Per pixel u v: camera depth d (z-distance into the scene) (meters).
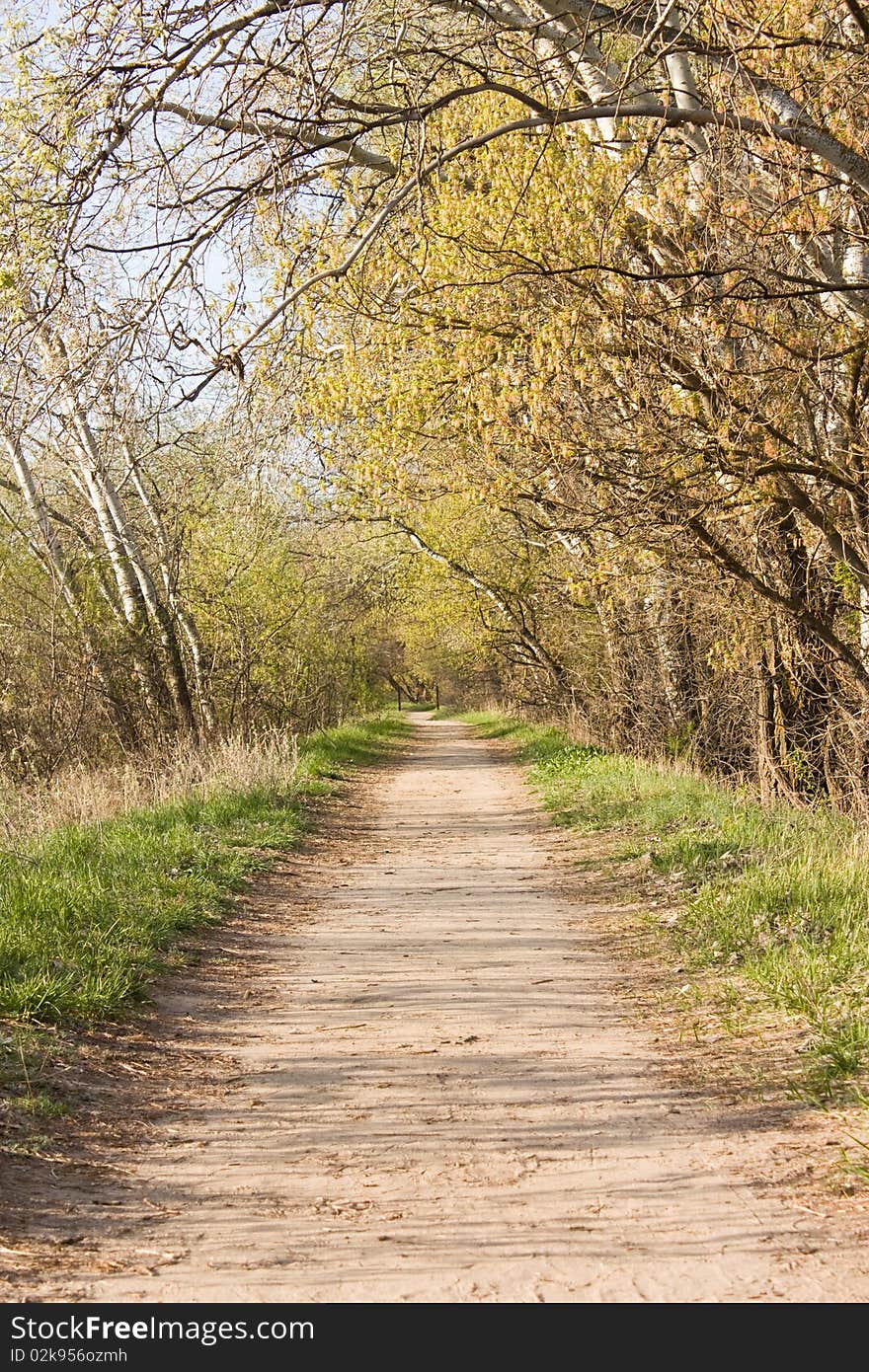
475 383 12.74
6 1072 6.14
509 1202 4.79
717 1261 4.26
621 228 11.25
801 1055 6.54
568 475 13.20
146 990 8.14
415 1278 4.14
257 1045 7.14
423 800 23.41
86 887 9.86
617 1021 7.55
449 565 28.81
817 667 14.72
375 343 12.95
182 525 22.89
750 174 10.09
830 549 13.31
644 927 10.20
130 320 8.51
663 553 13.14
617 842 14.84
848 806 14.73
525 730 39.78
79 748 19.41
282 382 10.53
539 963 9.12
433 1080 6.41
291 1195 4.89
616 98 8.91
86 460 19.70
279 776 21.00
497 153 11.61
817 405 12.39
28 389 8.68
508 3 10.83
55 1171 5.12
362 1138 5.57
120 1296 3.99
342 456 15.72
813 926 8.77
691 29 9.53
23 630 20.06
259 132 8.32
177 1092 6.28
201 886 11.56
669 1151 5.37
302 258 9.07
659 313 11.09
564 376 11.72
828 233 9.77
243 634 26.33
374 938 10.25
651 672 22.27
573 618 26.09
